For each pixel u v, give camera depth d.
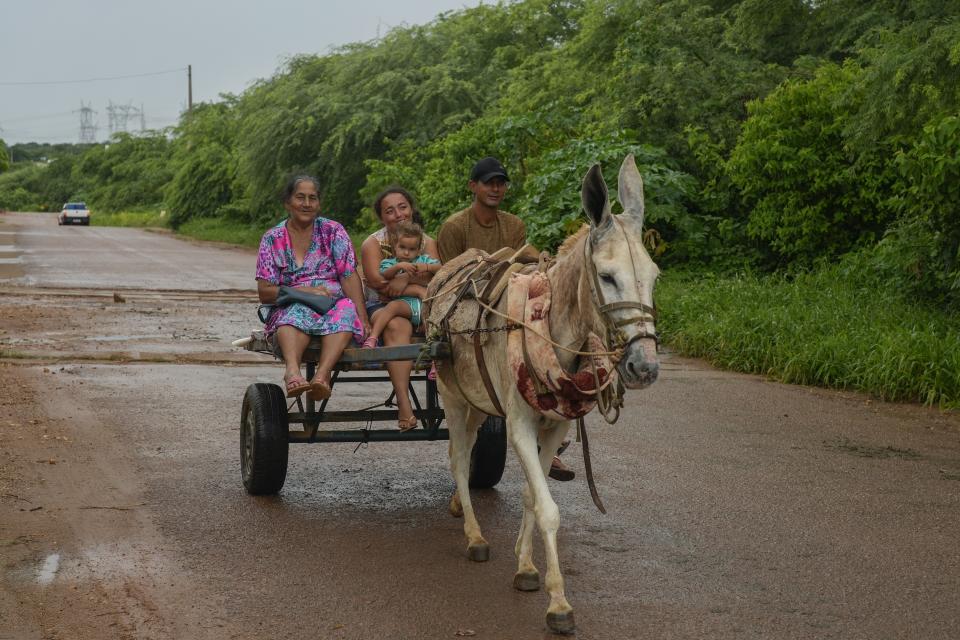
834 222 14.70
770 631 4.29
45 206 88.62
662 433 8.20
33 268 22.36
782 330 11.41
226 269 24.28
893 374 9.62
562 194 15.41
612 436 8.08
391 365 6.02
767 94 17.05
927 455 7.52
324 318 5.89
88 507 5.87
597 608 4.53
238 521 5.73
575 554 5.28
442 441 8.01
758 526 5.77
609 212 4.09
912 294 12.18
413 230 6.09
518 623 4.35
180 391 9.44
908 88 12.10
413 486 6.64
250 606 4.48
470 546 5.18
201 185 48.22
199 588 4.68
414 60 34.38
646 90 17.42
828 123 14.59
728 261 15.68
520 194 18.42
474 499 6.36
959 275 11.12
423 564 5.10
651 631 4.28
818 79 15.16
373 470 7.04
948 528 5.77
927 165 10.69
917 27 12.79
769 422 8.63
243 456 6.43
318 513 5.95
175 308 15.83
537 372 4.36
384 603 4.55
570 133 18.94
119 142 83.12
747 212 16.33
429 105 32.12
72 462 6.82
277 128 34.75
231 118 49.84
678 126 17.05
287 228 6.23
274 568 4.98
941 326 10.84
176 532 5.49
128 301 16.53
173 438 7.64
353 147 33.53
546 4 33.66
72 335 12.60
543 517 4.32
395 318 6.02
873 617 4.46
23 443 7.23
